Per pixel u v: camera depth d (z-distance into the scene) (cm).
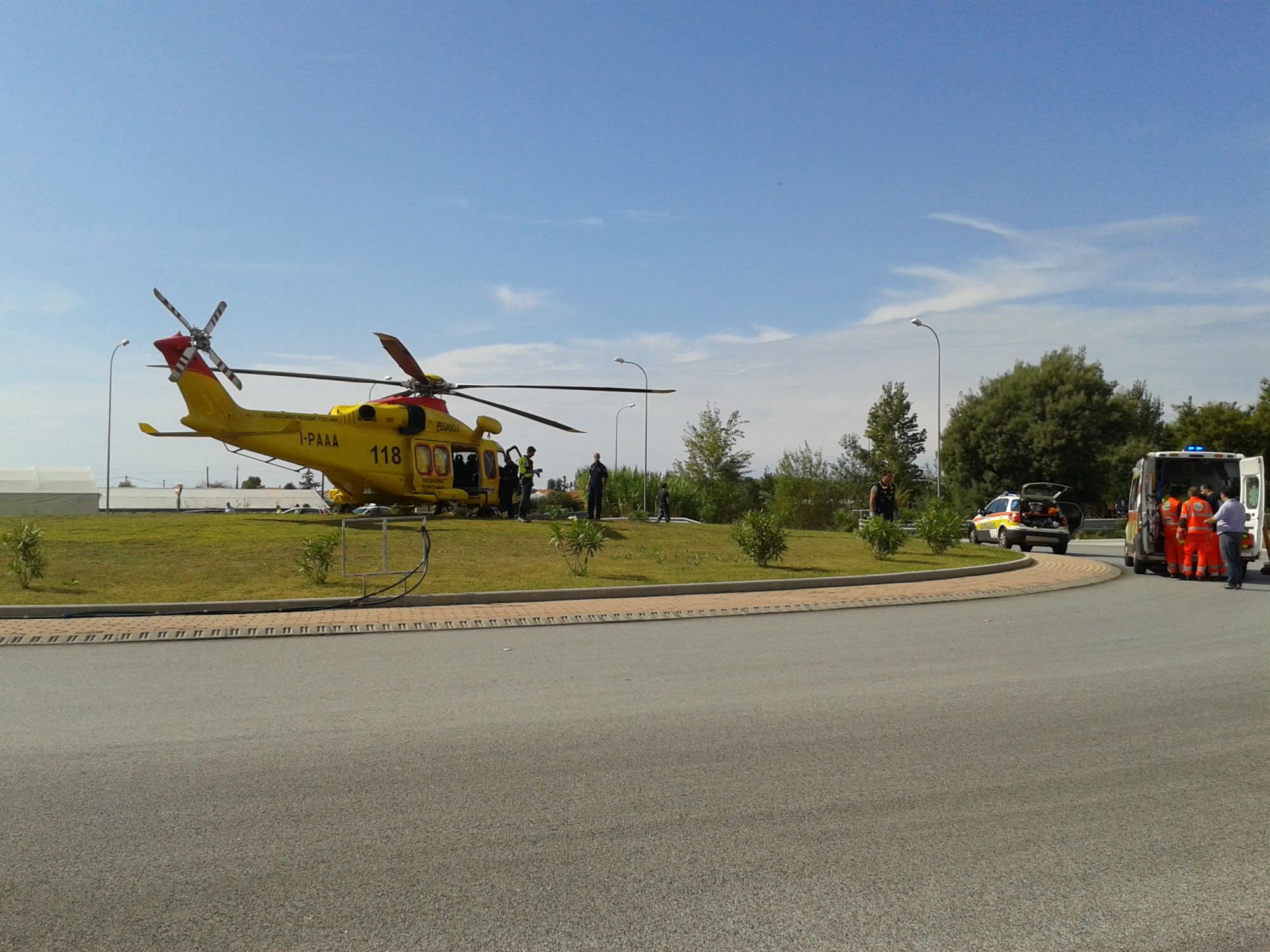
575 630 1230
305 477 3300
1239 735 690
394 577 1681
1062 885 436
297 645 1115
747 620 1327
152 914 405
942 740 677
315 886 433
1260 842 487
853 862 460
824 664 978
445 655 1039
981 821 516
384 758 632
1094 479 5853
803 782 581
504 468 2928
